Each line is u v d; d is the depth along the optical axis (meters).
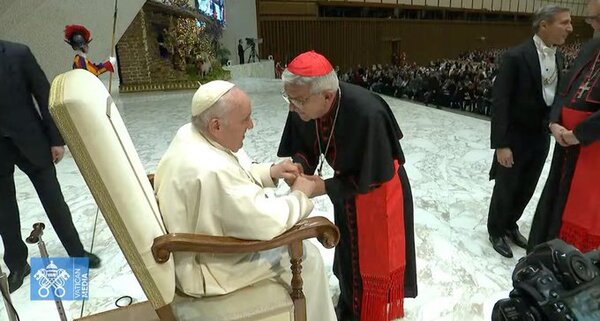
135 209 1.17
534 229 2.15
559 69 2.12
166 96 8.74
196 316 1.31
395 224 1.67
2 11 5.41
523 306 0.50
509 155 2.23
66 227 2.23
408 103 7.45
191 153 1.30
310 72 1.38
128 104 7.76
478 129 5.36
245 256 1.42
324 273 1.58
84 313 1.98
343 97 1.52
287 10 13.60
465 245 2.54
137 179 1.23
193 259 1.34
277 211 1.32
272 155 4.45
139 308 1.57
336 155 1.60
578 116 1.73
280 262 1.50
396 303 1.81
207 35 11.05
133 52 9.12
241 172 1.36
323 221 1.37
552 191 1.99
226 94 1.31
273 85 10.18
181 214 1.30
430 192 3.37
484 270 2.28
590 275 0.48
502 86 2.17
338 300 2.05
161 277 1.24
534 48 2.11
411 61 15.21
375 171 1.52
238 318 1.32
